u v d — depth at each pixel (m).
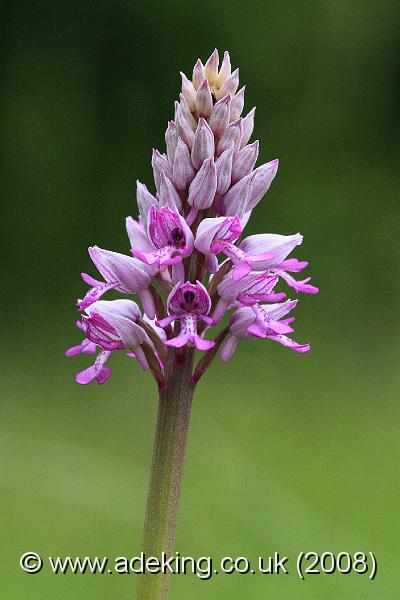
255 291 0.58
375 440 1.02
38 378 1.26
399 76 1.95
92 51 1.93
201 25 1.96
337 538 0.73
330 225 1.81
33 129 1.89
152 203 0.58
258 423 1.04
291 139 1.92
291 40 1.94
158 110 1.96
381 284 1.66
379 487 0.87
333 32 1.94
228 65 0.58
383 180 1.91
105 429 1.03
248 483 0.74
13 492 0.77
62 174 1.88
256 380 1.24
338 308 1.56
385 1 1.95
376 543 0.77
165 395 0.58
